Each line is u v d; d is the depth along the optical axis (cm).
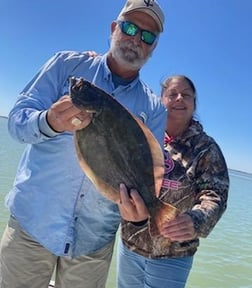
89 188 90
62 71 93
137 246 113
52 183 89
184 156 114
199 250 367
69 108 73
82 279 94
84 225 91
